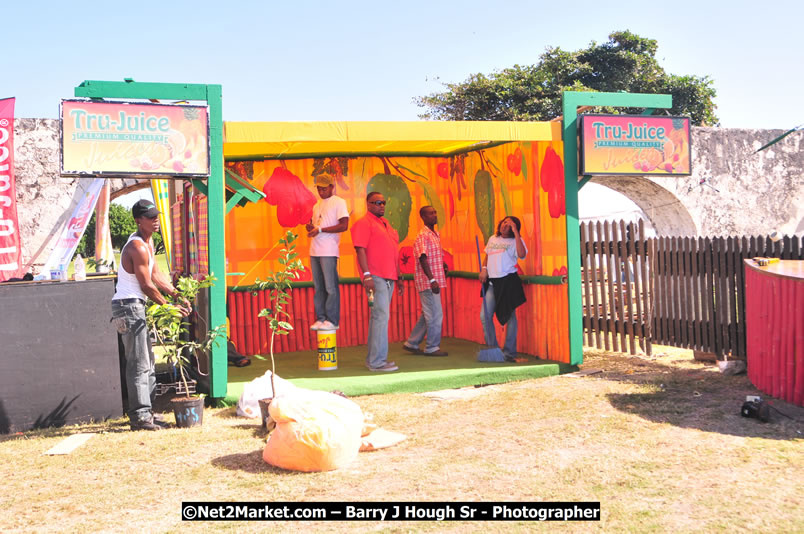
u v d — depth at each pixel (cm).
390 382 736
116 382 655
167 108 659
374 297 800
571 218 801
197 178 677
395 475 467
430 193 1085
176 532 381
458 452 516
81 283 645
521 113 2805
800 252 760
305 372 807
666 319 904
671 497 408
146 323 615
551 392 702
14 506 427
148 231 616
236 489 448
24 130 1263
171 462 509
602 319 974
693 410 604
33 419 624
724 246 822
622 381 741
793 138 1717
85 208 1262
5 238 1181
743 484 423
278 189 1007
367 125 727
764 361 661
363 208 1046
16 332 620
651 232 1798
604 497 412
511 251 851
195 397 631
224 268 692
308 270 1019
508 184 920
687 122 828
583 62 3028
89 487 459
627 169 809
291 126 706
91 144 638
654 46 3092
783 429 538
